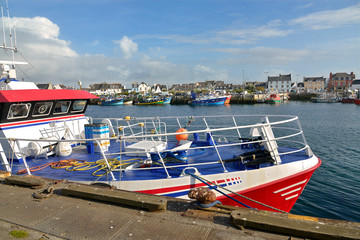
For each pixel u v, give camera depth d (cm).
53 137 855
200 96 9344
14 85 859
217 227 341
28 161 798
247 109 6625
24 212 396
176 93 12650
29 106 812
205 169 668
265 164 691
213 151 835
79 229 343
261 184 657
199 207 395
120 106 8969
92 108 8088
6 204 426
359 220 923
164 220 363
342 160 1709
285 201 713
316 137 2592
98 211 395
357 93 9600
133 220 365
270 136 686
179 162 711
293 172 691
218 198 625
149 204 392
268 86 13488
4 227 352
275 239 309
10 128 788
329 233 297
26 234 331
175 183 612
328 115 4875
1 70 921
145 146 788
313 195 1132
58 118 933
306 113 5334
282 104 8575
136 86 16800
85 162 752
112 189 472
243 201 655
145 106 8681
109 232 333
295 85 13950
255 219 338
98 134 859
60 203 428
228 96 8662
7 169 726
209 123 3506
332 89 13212
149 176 640
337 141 2384
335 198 1102
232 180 635
